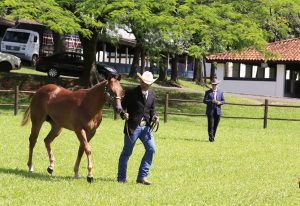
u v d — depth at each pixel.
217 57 49.19
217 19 27.64
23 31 46.94
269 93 48.59
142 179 11.12
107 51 62.38
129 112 10.80
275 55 31.03
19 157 14.04
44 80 35.16
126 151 11.07
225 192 10.52
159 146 17.58
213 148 17.80
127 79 48.66
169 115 29.39
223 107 33.41
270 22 31.08
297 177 12.80
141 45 39.00
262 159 15.75
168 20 26.52
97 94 10.89
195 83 58.91
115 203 9.15
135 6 26.77
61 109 11.27
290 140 21.34
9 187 10.05
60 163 13.38
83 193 9.80
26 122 12.44
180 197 9.86
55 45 46.00
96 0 27.00
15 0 26.56
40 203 8.97
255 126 27.08
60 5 28.78
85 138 10.91
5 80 34.41
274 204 9.65
